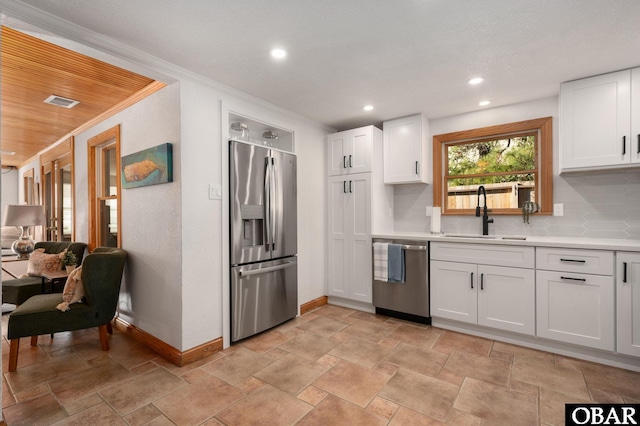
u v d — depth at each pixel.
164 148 2.47
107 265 2.64
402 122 3.59
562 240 2.64
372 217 3.52
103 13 1.70
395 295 3.31
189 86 2.46
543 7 1.68
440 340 2.79
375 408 1.85
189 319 2.44
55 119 3.59
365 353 2.55
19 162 6.35
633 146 2.37
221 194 2.69
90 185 3.65
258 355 2.54
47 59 2.24
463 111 3.39
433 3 1.64
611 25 1.84
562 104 2.65
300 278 3.51
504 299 2.70
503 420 1.74
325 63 2.30
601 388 2.02
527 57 2.23
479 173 3.45
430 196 3.71
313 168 3.74
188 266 2.44
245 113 2.92
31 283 3.25
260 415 1.80
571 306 2.41
